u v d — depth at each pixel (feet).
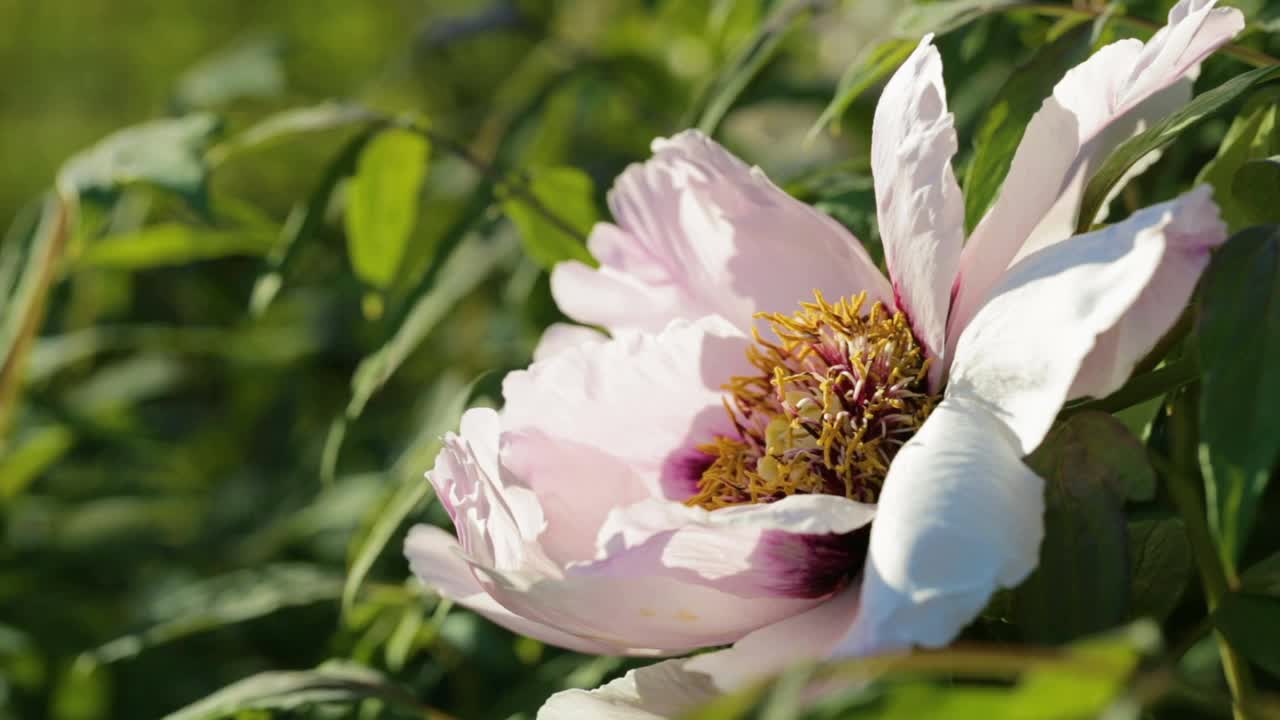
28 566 3.60
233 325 4.42
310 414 4.21
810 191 2.35
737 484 2.00
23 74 7.81
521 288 3.01
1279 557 1.87
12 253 2.80
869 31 3.69
